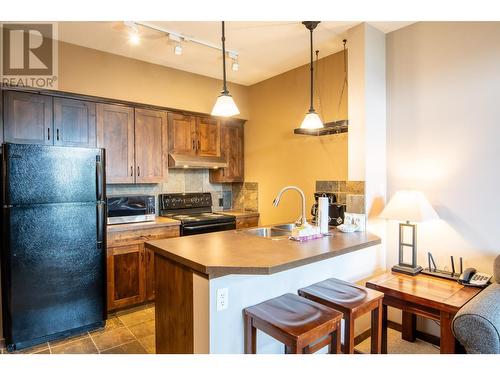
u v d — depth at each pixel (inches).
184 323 72.3
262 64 140.6
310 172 137.7
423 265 102.9
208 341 65.6
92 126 122.6
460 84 93.8
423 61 101.7
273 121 157.1
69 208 100.8
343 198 123.4
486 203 89.5
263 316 65.2
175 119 146.9
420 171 103.0
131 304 124.3
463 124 93.4
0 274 96.0
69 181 100.5
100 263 107.9
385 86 110.8
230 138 168.6
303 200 96.4
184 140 149.9
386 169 111.2
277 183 154.9
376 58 107.1
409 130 105.4
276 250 77.4
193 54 130.6
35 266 95.4
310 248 79.8
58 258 99.3
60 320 100.6
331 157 128.6
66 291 101.3
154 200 138.5
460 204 94.5
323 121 132.0
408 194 94.0
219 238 92.2
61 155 99.0
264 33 110.7
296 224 117.0
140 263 126.2
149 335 105.3
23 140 107.9
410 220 89.4
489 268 89.4
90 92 123.7
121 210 127.2
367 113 103.7
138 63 136.8
